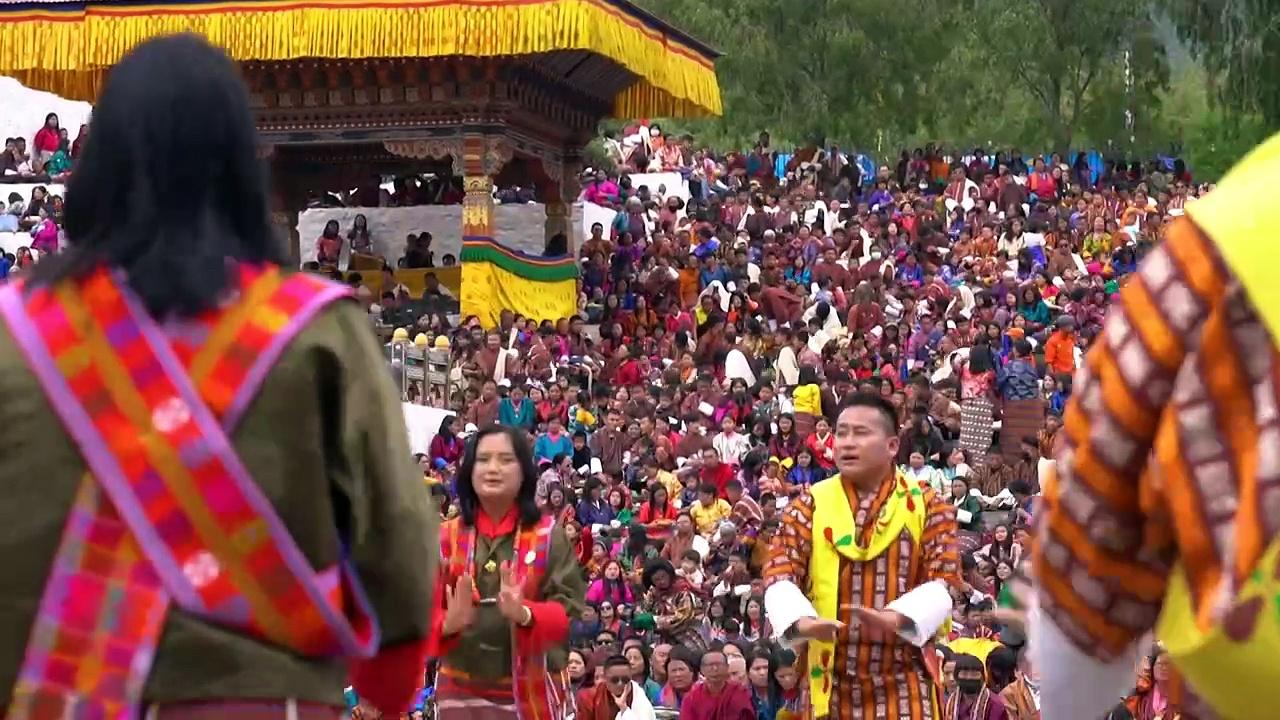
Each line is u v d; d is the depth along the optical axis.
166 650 3.30
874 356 27.16
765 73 52.75
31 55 27.19
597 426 24.20
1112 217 38.31
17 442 3.33
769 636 13.30
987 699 10.94
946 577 7.91
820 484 8.20
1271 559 2.69
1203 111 62.69
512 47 26.20
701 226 34.53
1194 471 2.76
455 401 25.53
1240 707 2.79
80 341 3.35
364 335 3.51
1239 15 39.47
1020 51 53.88
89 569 3.31
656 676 13.57
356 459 3.43
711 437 22.64
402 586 3.47
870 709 7.91
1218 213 2.79
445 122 28.41
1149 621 3.02
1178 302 2.80
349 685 3.68
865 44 52.75
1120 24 53.75
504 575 7.79
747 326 28.17
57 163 33.72
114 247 3.40
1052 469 3.03
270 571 3.34
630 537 17.84
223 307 3.39
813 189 40.66
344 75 28.47
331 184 31.83
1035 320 29.56
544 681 8.05
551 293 29.84
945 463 22.17
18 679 3.29
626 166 43.12
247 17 26.75
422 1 26.39
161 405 3.33
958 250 35.47
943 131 61.62
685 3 53.31
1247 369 2.74
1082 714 3.11
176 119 3.46
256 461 3.35
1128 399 2.85
